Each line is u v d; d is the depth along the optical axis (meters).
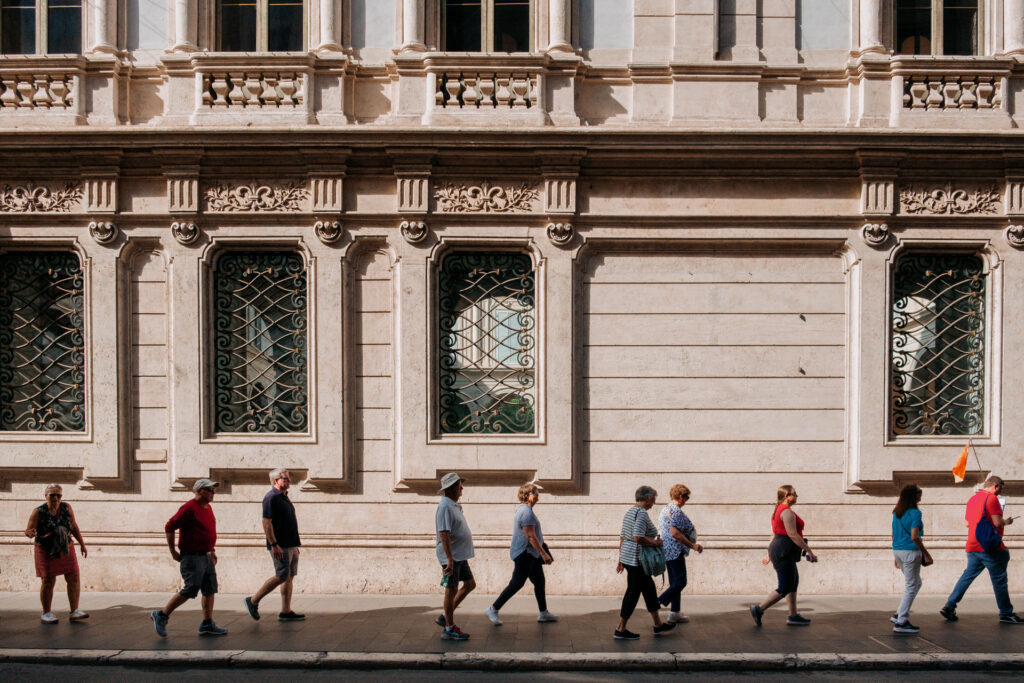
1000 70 10.06
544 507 10.05
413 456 9.95
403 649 7.67
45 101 10.17
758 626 8.48
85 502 10.12
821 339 10.11
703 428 10.07
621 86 10.34
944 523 10.02
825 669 7.32
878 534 10.03
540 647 7.74
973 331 10.23
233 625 8.54
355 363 10.16
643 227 10.08
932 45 10.59
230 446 9.98
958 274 10.27
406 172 9.96
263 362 10.26
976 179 10.04
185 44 10.23
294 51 10.56
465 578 8.15
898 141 9.77
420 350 9.99
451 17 10.61
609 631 8.32
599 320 10.16
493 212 10.04
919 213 10.01
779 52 10.30
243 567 9.98
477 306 10.27
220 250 10.20
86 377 10.07
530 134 9.78
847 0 10.37
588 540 10.02
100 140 9.84
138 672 7.22
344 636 8.12
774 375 10.09
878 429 9.92
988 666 7.33
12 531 10.16
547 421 9.96
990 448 9.92
